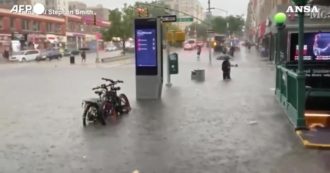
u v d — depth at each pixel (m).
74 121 12.99
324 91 12.82
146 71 17.53
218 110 14.55
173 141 10.19
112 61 56.19
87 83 25.62
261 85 22.94
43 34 90.88
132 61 55.12
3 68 44.84
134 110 14.80
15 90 22.27
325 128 10.93
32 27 87.19
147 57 17.50
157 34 17.38
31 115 14.23
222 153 9.04
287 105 12.99
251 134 10.73
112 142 10.18
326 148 9.15
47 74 34.12
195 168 8.05
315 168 7.95
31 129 11.89
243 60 51.72
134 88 21.95
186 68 37.88
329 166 8.05
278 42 17.73
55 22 96.81
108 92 13.45
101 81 26.69
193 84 23.89
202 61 50.19
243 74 30.70
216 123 12.27
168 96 18.58
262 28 70.94
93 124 12.42
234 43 86.19
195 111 14.41
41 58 65.12
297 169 7.90
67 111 14.97
